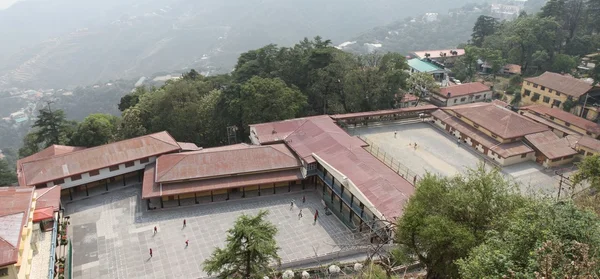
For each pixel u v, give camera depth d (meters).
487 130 83.50
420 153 81.44
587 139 80.19
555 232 24.19
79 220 64.25
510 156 77.12
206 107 93.88
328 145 73.19
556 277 20.91
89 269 54.59
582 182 67.69
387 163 76.62
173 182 67.62
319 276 50.06
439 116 93.94
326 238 60.66
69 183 67.75
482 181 36.34
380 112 93.00
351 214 63.75
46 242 53.91
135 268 54.94
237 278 41.09
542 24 122.56
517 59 128.38
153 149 74.69
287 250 57.94
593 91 96.19
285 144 77.56
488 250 26.23
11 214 45.72
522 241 25.03
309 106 101.12
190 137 94.44
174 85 98.06
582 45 123.69
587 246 21.59
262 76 106.25
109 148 72.75
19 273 41.62
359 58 107.69
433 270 35.06
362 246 54.44
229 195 70.81
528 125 83.25
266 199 70.38
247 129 90.25
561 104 98.69
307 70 104.50
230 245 40.34
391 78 98.19
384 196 58.03
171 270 54.69
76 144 87.94
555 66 118.06
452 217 35.81
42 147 100.44
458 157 80.31
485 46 142.38
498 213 34.22
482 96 115.06
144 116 97.25
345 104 100.88
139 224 63.69
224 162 71.00
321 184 73.31
